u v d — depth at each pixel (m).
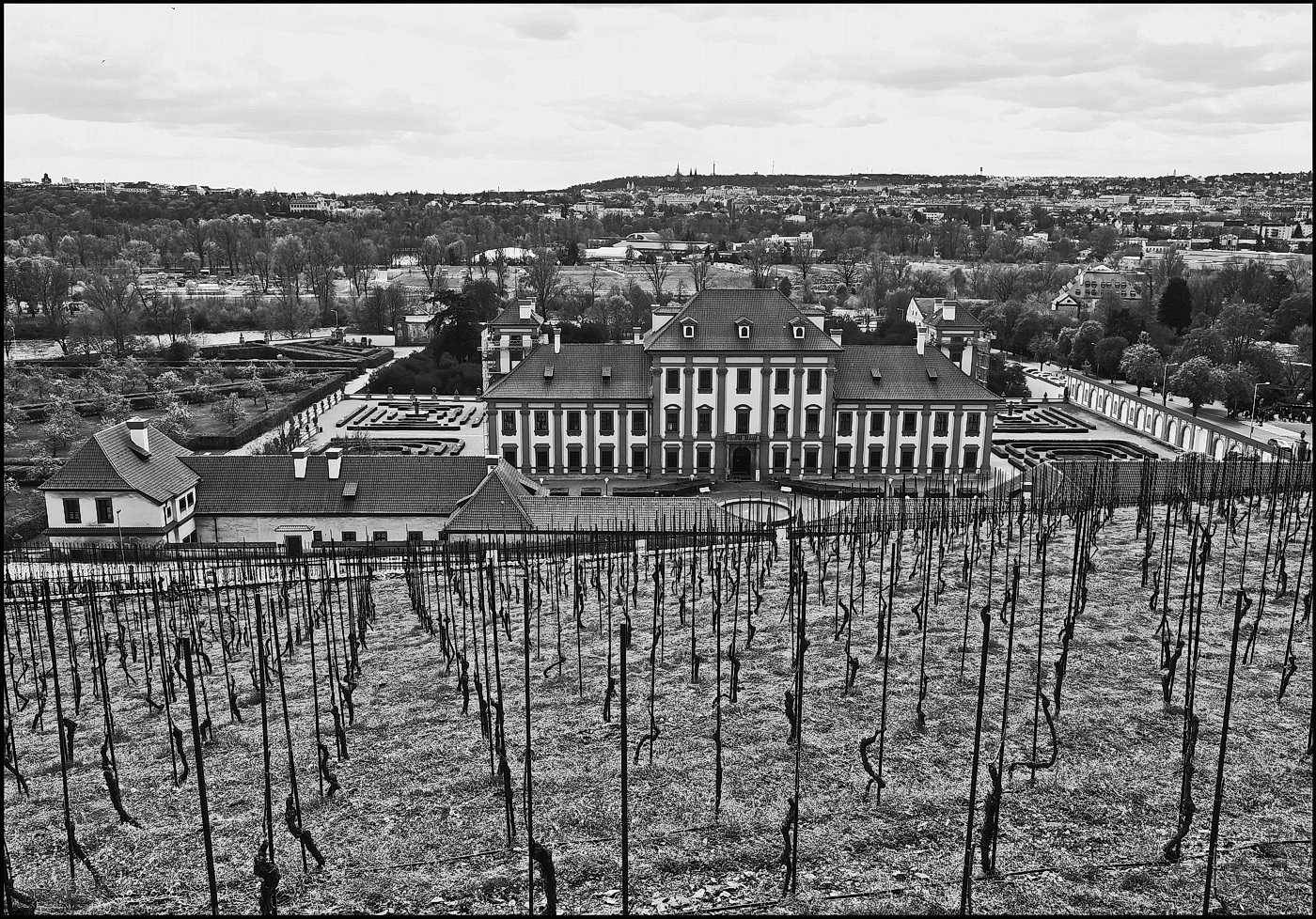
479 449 110.50
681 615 45.34
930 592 46.59
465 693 36.22
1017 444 113.00
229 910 24.80
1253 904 22.78
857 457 94.12
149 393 134.12
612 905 24.03
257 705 39.81
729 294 94.25
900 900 23.56
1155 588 41.41
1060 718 32.44
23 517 76.50
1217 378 120.44
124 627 50.75
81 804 31.30
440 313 160.75
